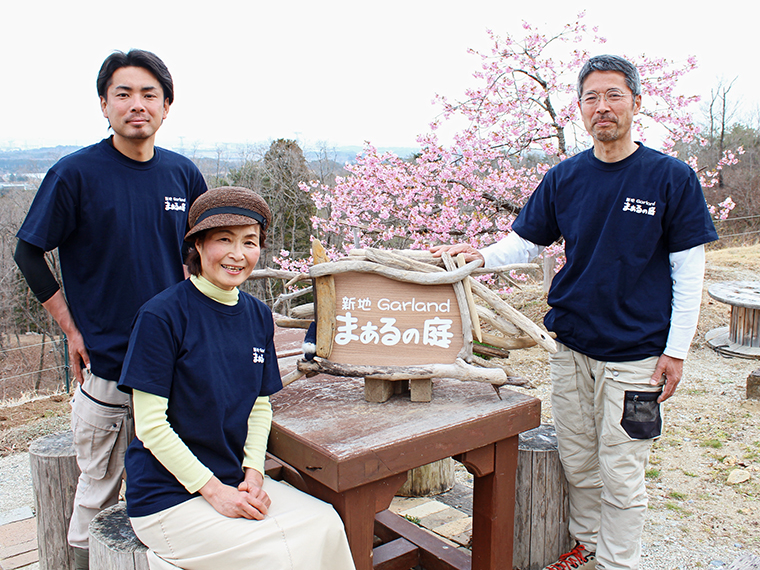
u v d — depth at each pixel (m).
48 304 1.93
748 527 2.72
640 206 1.91
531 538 2.31
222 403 1.58
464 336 1.90
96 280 1.95
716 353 5.88
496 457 1.94
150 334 1.49
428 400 1.95
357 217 6.67
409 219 6.14
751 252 10.75
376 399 1.94
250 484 1.59
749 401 4.43
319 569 1.49
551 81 5.80
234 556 1.42
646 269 1.96
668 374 1.93
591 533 2.28
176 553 1.50
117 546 1.65
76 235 1.94
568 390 2.15
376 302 1.92
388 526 2.52
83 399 2.01
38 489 2.37
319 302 1.87
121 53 1.85
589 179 2.02
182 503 1.52
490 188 6.06
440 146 5.89
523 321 1.92
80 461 2.06
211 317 1.61
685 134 5.86
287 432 1.69
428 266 1.94
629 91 1.88
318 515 1.52
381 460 1.58
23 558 2.77
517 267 2.08
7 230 15.74
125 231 1.94
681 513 2.87
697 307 1.89
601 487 2.23
